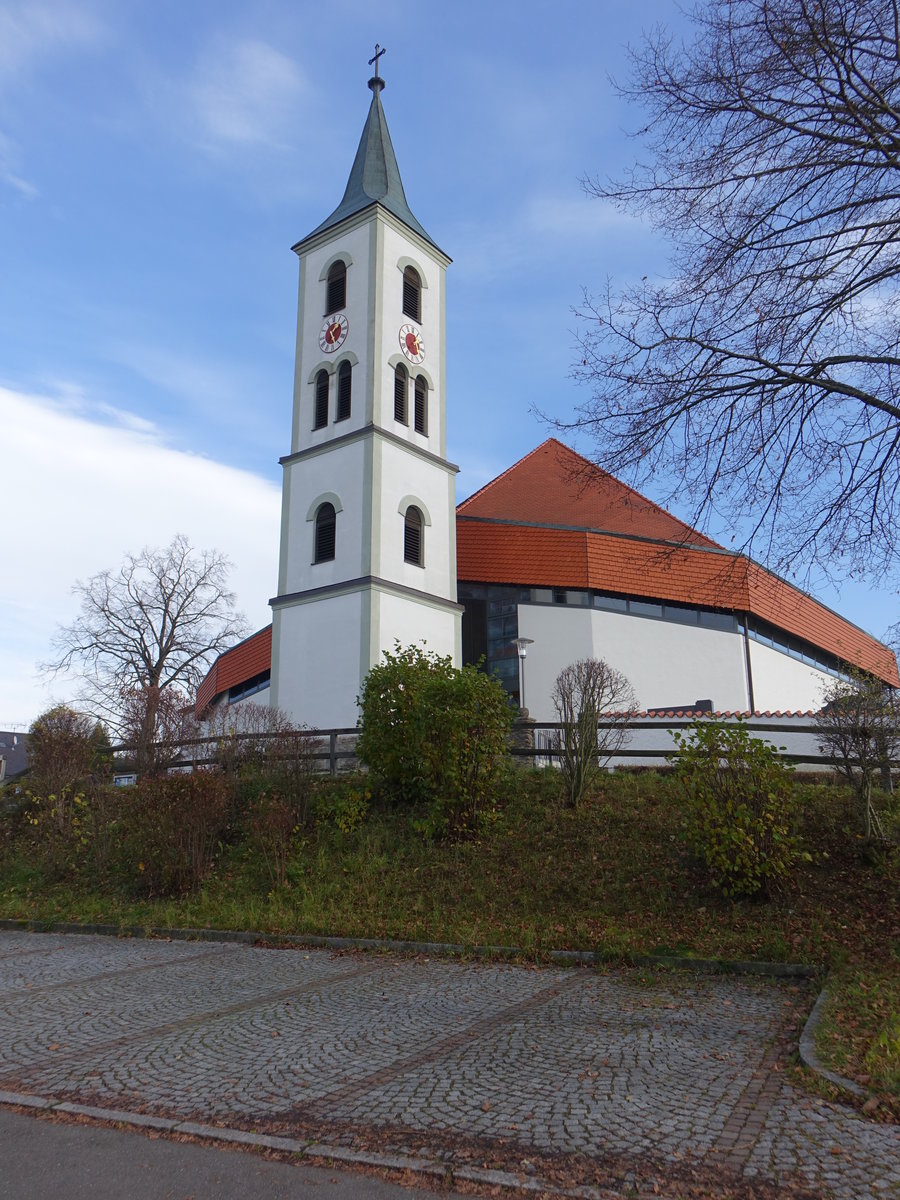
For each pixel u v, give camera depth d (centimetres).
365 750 1636
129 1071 626
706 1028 693
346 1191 436
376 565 2577
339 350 2867
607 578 3014
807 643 3584
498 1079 578
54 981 955
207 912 1277
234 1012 785
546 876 1229
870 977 809
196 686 4134
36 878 1597
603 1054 626
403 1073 598
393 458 2723
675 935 1000
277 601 2730
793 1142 468
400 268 2956
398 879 1295
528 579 3017
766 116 985
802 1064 585
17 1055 680
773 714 1980
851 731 1248
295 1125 516
